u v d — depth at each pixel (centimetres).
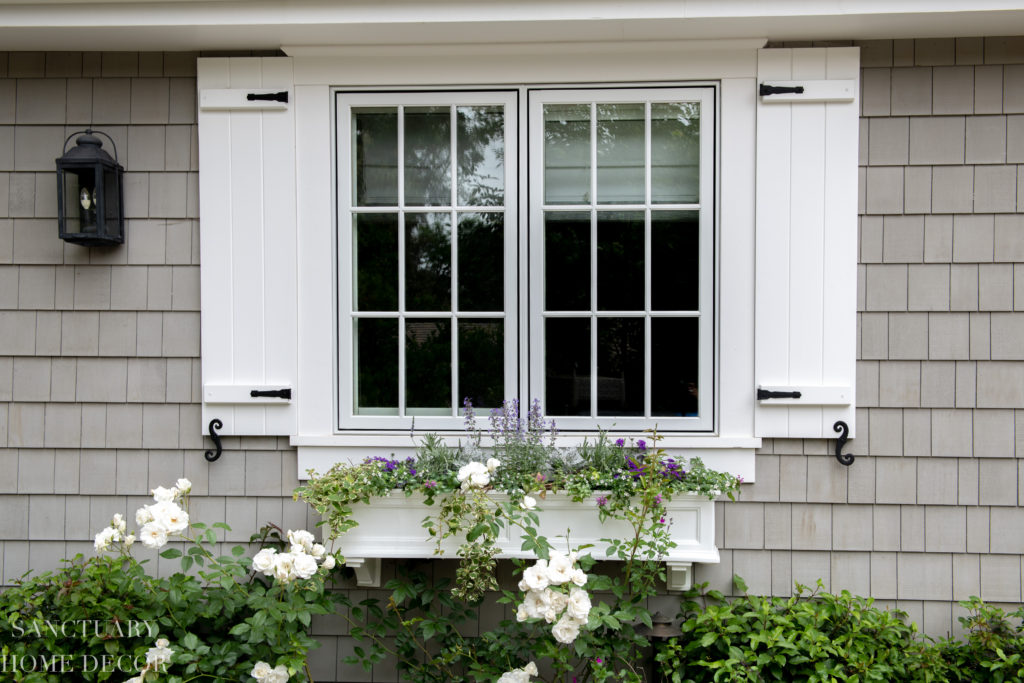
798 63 280
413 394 294
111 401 296
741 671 248
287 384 290
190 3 265
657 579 282
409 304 294
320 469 290
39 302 296
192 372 295
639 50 283
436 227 293
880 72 281
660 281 288
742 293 283
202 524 274
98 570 267
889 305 281
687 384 288
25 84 295
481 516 257
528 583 237
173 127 294
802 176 281
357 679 291
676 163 288
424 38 279
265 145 290
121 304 295
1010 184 279
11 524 296
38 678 256
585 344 289
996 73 279
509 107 289
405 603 289
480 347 292
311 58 289
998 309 279
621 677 258
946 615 281
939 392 281
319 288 291
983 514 280
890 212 281
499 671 263
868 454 282
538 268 289
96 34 275
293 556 245
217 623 272
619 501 267
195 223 295
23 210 296
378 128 294
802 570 284
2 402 296
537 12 262
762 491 285
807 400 280
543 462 274
